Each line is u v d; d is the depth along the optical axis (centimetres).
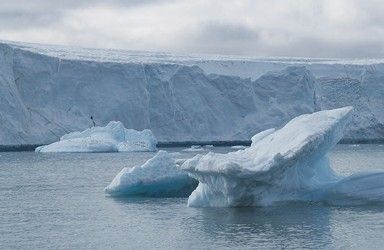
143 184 2942
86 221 2391
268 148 2502
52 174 4228
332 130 2509
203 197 2589
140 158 5553
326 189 2547
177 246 1964
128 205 2731
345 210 2439
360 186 2547
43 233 2183
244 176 2334
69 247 1980
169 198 2930
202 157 2462
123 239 2072
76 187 3462
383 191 2534
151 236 2103
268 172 2341
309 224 2209
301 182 2536
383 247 1912
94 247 1975
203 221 2292
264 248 1914
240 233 2100
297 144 2392
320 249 1894
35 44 10388
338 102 8881
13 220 2428
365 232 2094
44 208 2705
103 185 3556
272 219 2289
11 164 5041
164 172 2945
